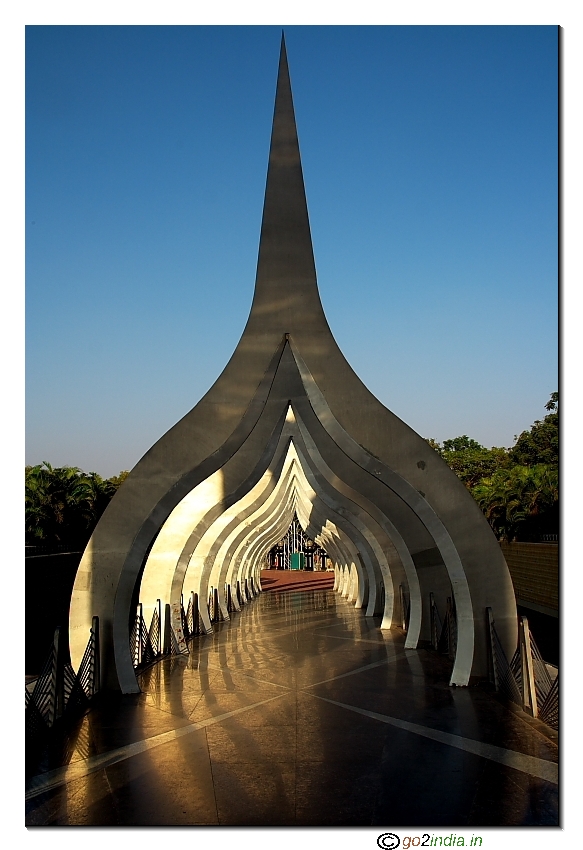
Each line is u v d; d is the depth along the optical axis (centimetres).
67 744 787
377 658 1324
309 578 4275
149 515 1046
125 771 695
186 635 1627
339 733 817
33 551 2238
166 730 839
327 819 571
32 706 795
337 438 1049
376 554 1811
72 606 1040
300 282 1077
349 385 1048
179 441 1054
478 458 4884
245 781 663
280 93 1132
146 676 1173
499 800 609
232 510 1802
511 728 827
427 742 777
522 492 2450
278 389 1269
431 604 1448
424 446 1033
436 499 1027
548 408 3491
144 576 1462
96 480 2694
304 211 1097
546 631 1611
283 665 1268
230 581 2398
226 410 1055
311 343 1059
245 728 845
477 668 1039
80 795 633
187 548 1455
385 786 644
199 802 613
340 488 1519
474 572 1026
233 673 1195
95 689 1016
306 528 3219
